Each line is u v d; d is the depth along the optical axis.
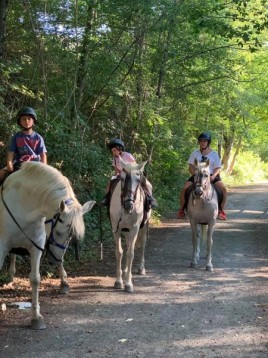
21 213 5.34
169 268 8.70
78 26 11.48
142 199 7.28
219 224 14.48
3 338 5.17
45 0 10.48
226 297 6.87
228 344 5.08
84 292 6.99
